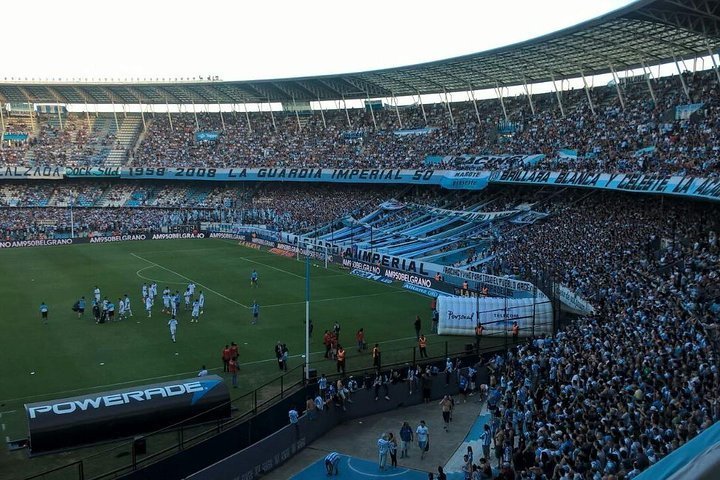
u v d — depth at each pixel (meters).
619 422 23.98
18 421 32.22
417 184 96.75
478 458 30.34
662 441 20.42
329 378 38.25
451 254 72.19
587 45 72.81
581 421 25.20
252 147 117.25
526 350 39.34
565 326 45.81
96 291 51.78
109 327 49.81
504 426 29.45
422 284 65.88
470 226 79.62
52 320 51.53
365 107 117.44
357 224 92.00
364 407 35.84
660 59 78.25
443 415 34.19
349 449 31.88
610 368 30.39
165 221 106.81
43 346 44.66
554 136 83.00
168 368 40.50
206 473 26.56
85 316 53.12
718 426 7.55
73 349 44.09
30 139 117.69
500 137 91.00
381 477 28.84
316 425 32.97
